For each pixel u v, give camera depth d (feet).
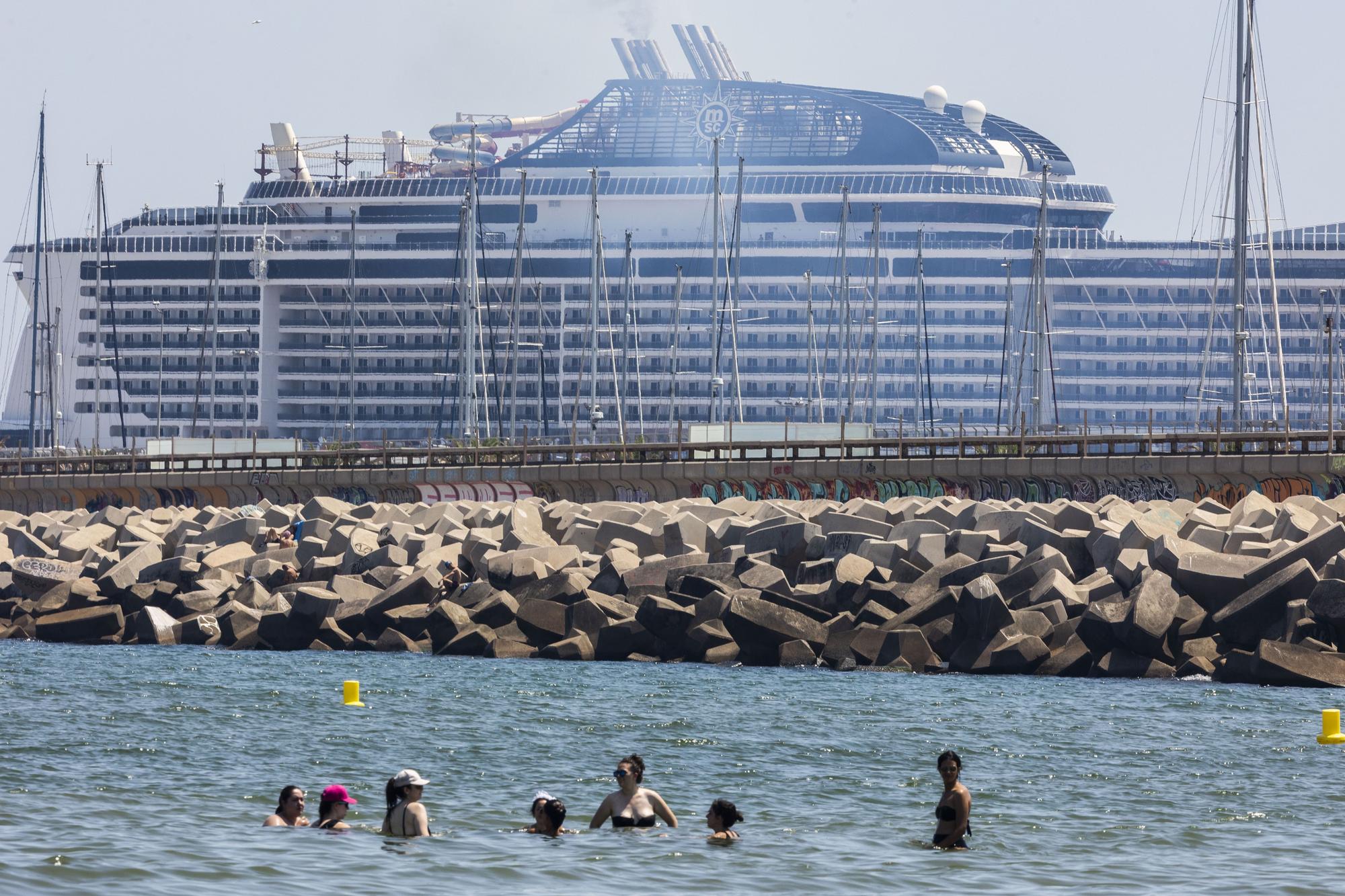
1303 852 316.60
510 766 395.14
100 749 411.34
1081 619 543.39
